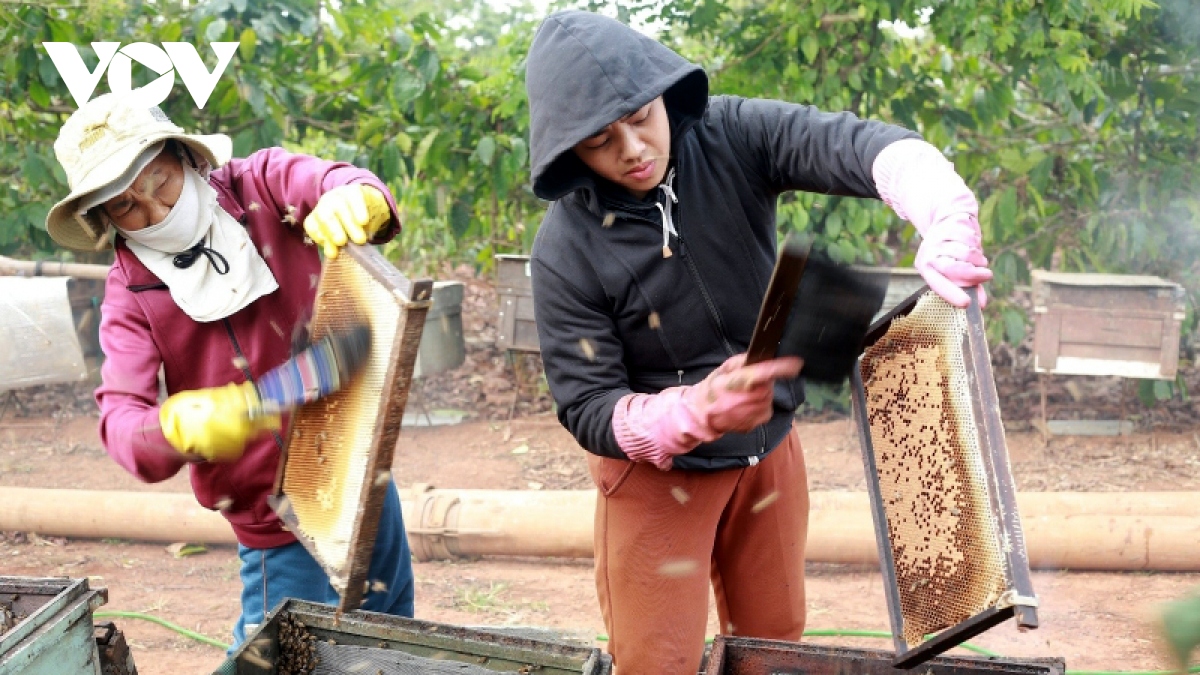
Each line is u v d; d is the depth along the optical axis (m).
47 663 2.10
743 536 2.58
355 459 1.99
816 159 2.23
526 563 4.79
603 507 2.46
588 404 2.29
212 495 2.52
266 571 2.63
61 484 5.79
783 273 1.67
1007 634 3.90
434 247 8.20
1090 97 5.82
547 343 2.36
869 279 1.81
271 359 2.46
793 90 6.15
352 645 2.24
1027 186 6.33
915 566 1.97
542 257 2.34
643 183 2.16
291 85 6.43
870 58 6.14
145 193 2.22
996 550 1.73
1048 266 6.69
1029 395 6.59
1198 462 5.55
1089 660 3.68
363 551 1.92
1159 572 4.34
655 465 2.24
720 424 1.97
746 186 2.32
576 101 2.07
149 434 2.11
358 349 1.93
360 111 6.90
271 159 2.48
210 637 4.15
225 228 2.38
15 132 6.53
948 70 6.35
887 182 2.09
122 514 5.03
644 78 2.07
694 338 2.36
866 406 2.12
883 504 2.07
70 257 6.72
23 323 5.58
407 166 6.80
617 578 2.46
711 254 2.30
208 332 2.41
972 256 1.87
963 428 1.84
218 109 6.24
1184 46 6.00
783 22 6.12
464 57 7.73
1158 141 6.38
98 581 4.68
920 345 2.00
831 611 4.16
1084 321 5.52
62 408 7.12
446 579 4.61
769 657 2.19
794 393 2.44
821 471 5.55
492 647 2.13
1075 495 4.55
